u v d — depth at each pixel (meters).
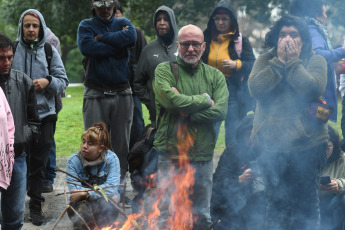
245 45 6.30
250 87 4.50
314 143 4.36
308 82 4.29
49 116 5.67
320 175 4.52
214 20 6.28
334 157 5.03
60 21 26.44
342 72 5.90
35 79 5.64
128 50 6.27
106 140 5.00
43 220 5.45
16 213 4.54
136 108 6.93
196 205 4.87
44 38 5.71
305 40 4.46
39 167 5.53
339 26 16.34
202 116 4.73
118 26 6.23
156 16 6.17
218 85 4.92
